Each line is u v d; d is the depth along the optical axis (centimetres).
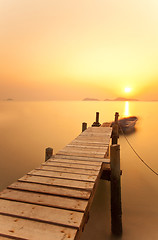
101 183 900
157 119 4072
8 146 1666
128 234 520
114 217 497
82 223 241
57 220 230
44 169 432
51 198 291
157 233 526
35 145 1723
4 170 1063
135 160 1262
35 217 236
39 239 196
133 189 819
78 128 2822
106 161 498
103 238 513
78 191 316
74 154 565
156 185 861
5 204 271
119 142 1894
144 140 1973
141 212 637
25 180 364
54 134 2311
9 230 210
